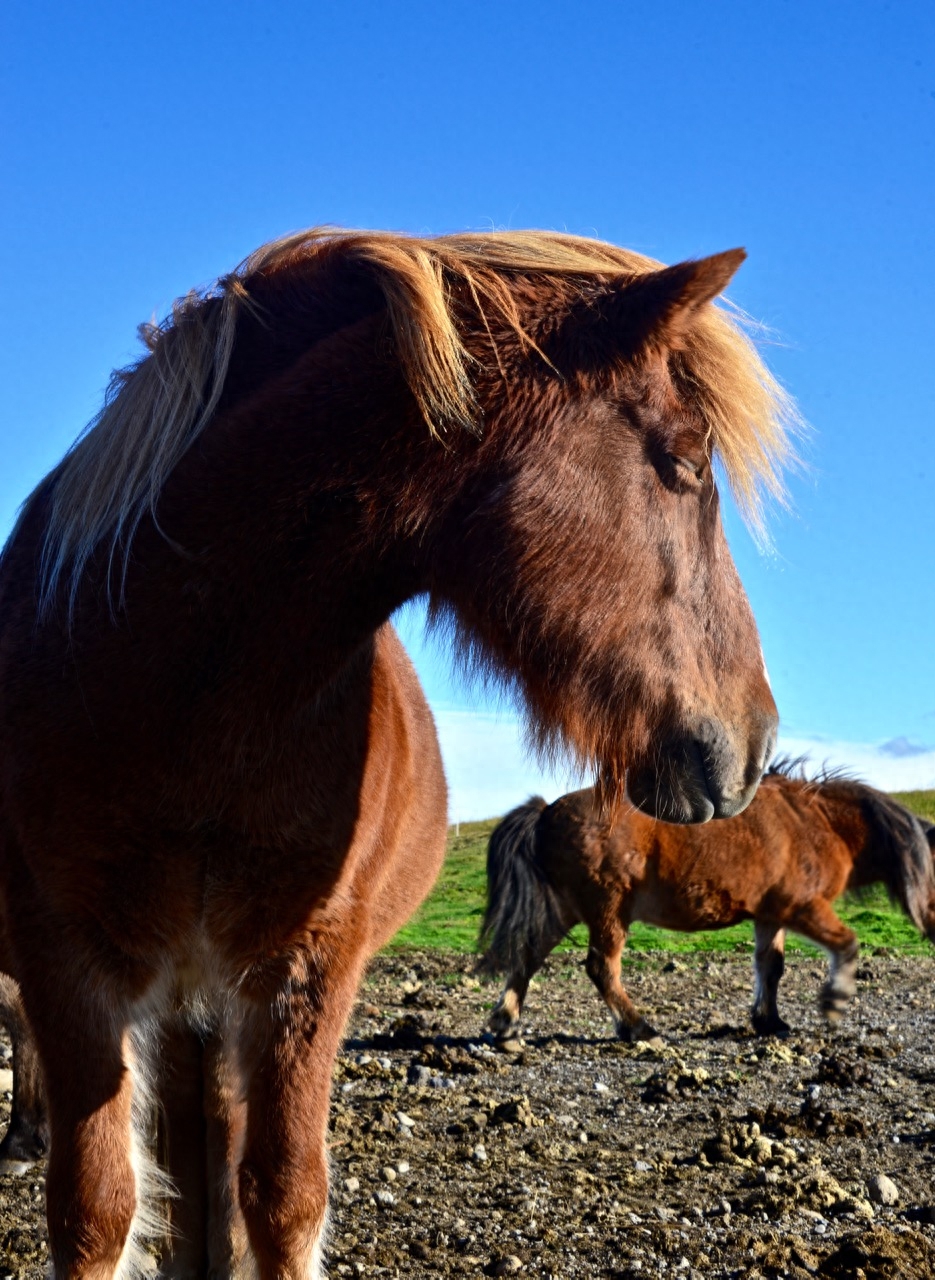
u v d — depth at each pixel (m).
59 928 2.32
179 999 2.61
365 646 2.54
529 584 2.26
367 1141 4.82
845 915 15.25
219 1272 3.10
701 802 2.39
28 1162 4.45
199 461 2.34
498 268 2.42
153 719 2.26
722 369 2.39
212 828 2.30
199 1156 3.13
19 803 2.32
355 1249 3.60
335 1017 2.47
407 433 2.27
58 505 2.46
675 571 2.36
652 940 13.55
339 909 2.45
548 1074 6.65
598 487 2.29
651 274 2.31
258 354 2.44
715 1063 6.96
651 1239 3.72
